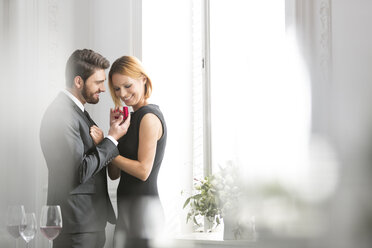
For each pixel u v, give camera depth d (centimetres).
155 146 293
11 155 416
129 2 433
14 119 418
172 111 424
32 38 425
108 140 279
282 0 376
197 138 432
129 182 292
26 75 421
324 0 305
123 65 308
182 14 439
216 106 427
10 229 263
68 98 279
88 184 275
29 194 412
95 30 452
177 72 432
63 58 440
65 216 267
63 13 442
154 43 426
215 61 429
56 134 264
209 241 331
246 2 402
